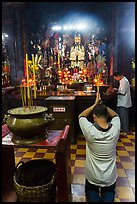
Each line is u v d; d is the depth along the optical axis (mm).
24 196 1893
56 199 2027
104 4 5824
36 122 1812
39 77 6113
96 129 1930
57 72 6254
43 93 5012
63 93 4949
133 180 2729
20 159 3396
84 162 3262
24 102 2205
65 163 1881
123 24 5695
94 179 2082
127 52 5820
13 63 6320
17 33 6156
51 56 6254
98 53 6070
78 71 6195
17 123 1788
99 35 6066
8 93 5180
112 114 2242
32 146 1853
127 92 4539
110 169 2055
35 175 2264
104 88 5387
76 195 2363
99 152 1968
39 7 6078
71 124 4027
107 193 2113
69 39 6184
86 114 2178
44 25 6203
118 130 1988
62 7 6051
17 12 6035
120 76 4570
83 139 4414
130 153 3600
